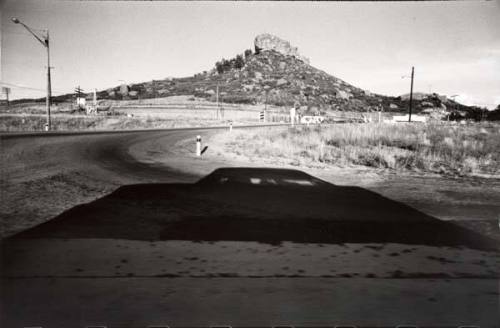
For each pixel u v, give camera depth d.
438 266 4.45
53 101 123.62
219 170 12.48
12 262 4.32
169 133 29.94
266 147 19.64
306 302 3.44
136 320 3.04
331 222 6.37
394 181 11.05
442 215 7.02
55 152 14.78
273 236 5.54
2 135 20.67
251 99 151.38
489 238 5.60
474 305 3.42
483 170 13.81
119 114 73.44
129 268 4.21
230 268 4.27
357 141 21.75
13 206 6.89
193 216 6.59
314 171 12.85
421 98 173.25
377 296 3.60
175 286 3.75
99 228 5.77
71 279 3.88
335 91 189.88
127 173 11.09
